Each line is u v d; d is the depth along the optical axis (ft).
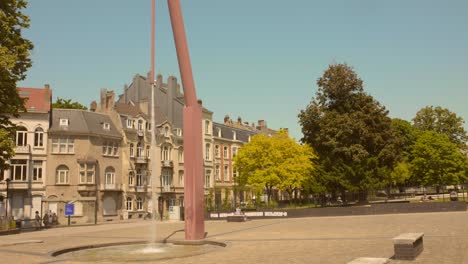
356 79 161.17
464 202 124.06
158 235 81.92
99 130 186.60
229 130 261.44
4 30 94.58
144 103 224.12
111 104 200.64
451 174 228.02
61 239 78.69
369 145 157.48
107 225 136.26
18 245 66.74
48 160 173.17
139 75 243.60
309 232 76.69
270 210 140.56
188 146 67.41
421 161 232.32
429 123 290.56
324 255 45.93
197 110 68.08
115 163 191.31
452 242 53.11
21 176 166.91
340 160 158.10
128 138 197.67
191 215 66.69
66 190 174.50
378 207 129.70
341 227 85.66
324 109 161.89
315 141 163.43
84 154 179.11
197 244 64.69
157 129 214.48
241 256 47.47
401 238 41.14
